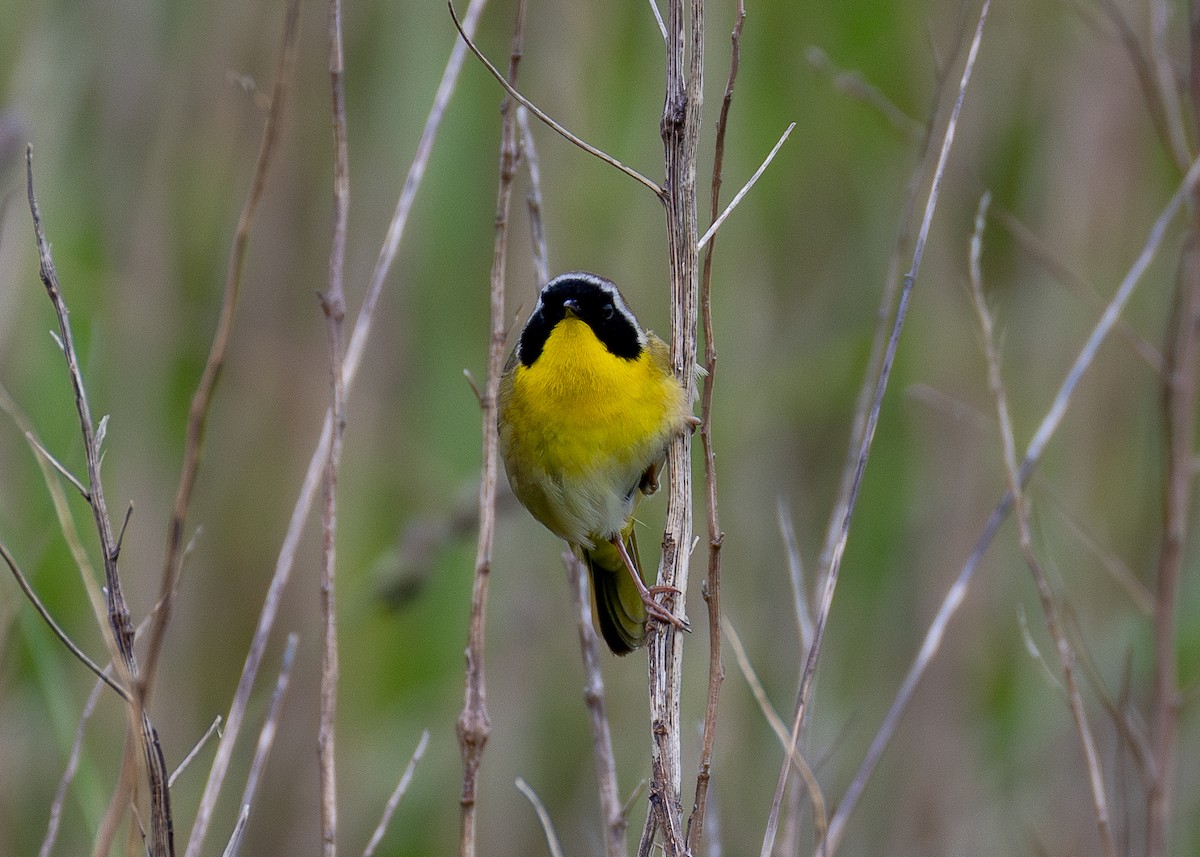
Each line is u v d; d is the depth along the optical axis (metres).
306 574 11.49
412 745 11.33
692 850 5.72
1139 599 8.29
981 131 12.30
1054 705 10.95
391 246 6.88
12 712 9.52
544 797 11.10
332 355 6.27
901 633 11.66
